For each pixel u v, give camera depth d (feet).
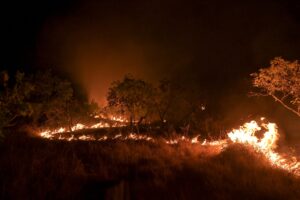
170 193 32.12
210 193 32.76
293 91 48.37
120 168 39.42
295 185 37.78
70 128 75.66
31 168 36.35
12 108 44.73
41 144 50.49
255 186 35.53
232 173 38.99
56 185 32.73
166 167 39.70
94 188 31.96
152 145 52.90
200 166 40.47
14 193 30.25
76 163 39.29
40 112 73.41
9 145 46.75
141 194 31.48
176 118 79.41
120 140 56.39
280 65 48.32
